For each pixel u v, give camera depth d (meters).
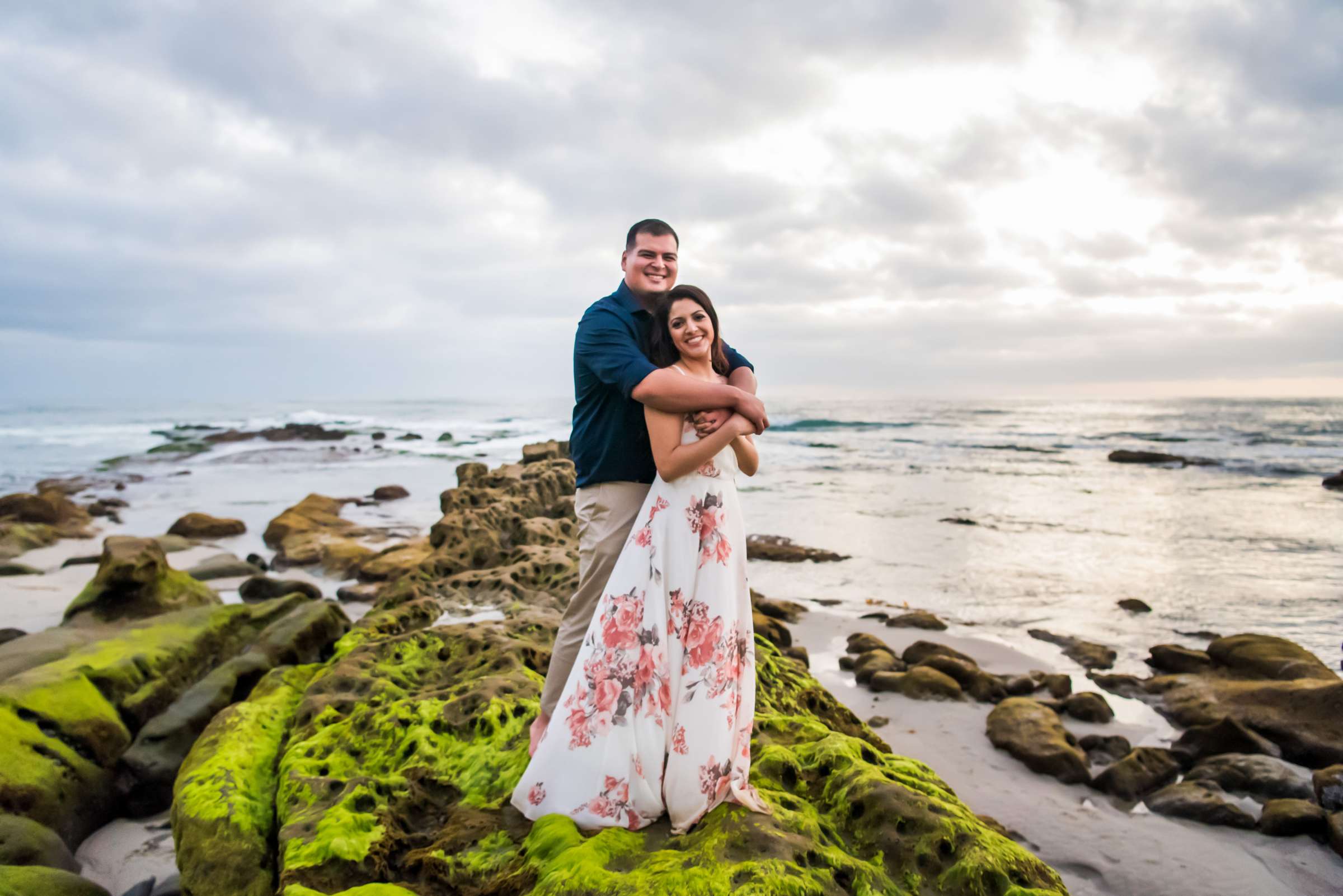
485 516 9.22
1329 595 10.59
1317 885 4.55
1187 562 12.63
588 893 2.45
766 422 2.97
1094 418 56.00
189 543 14.55
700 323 3.07
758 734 3.68
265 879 3.29
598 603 3.21
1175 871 4.70
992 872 2.67
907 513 17.22
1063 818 5.32
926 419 54.56
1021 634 9.23
